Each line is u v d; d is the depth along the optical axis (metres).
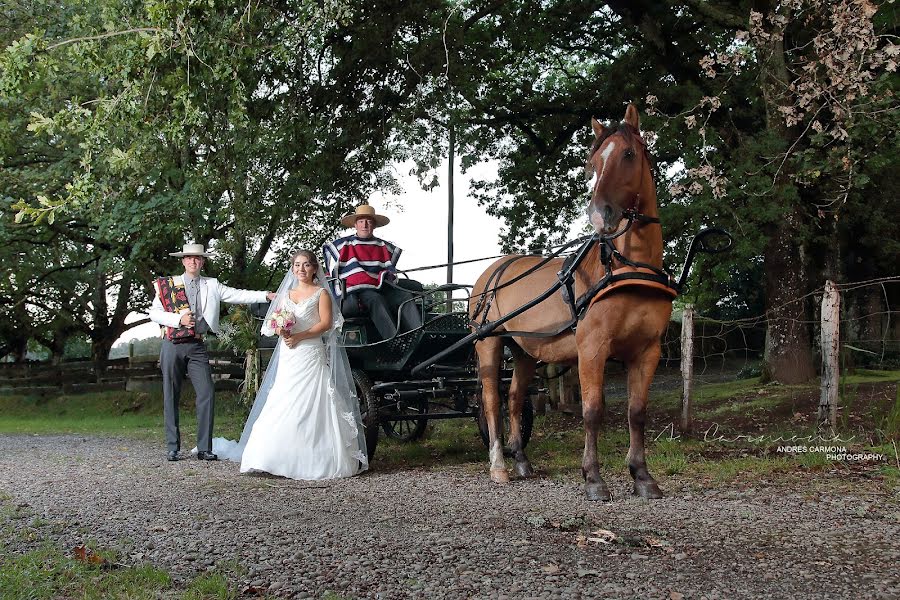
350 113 13.86
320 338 8.15
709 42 15.42
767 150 12.23
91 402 20.73
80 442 12.38
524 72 19.50
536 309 6.96
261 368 13.51
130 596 3.79
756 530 5.04
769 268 14.48
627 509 5.78
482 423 8.87
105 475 8.01
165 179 14.43
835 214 12.53
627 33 17.91
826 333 8.79
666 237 14.32
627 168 5.76
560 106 18.52
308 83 13.13
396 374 9.20
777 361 14.31
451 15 12.24
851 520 5.27
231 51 10.77
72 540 5.03
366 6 12.80
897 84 10.80
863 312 19.89
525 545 4.76
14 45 10.61
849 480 6.60
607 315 6.03
